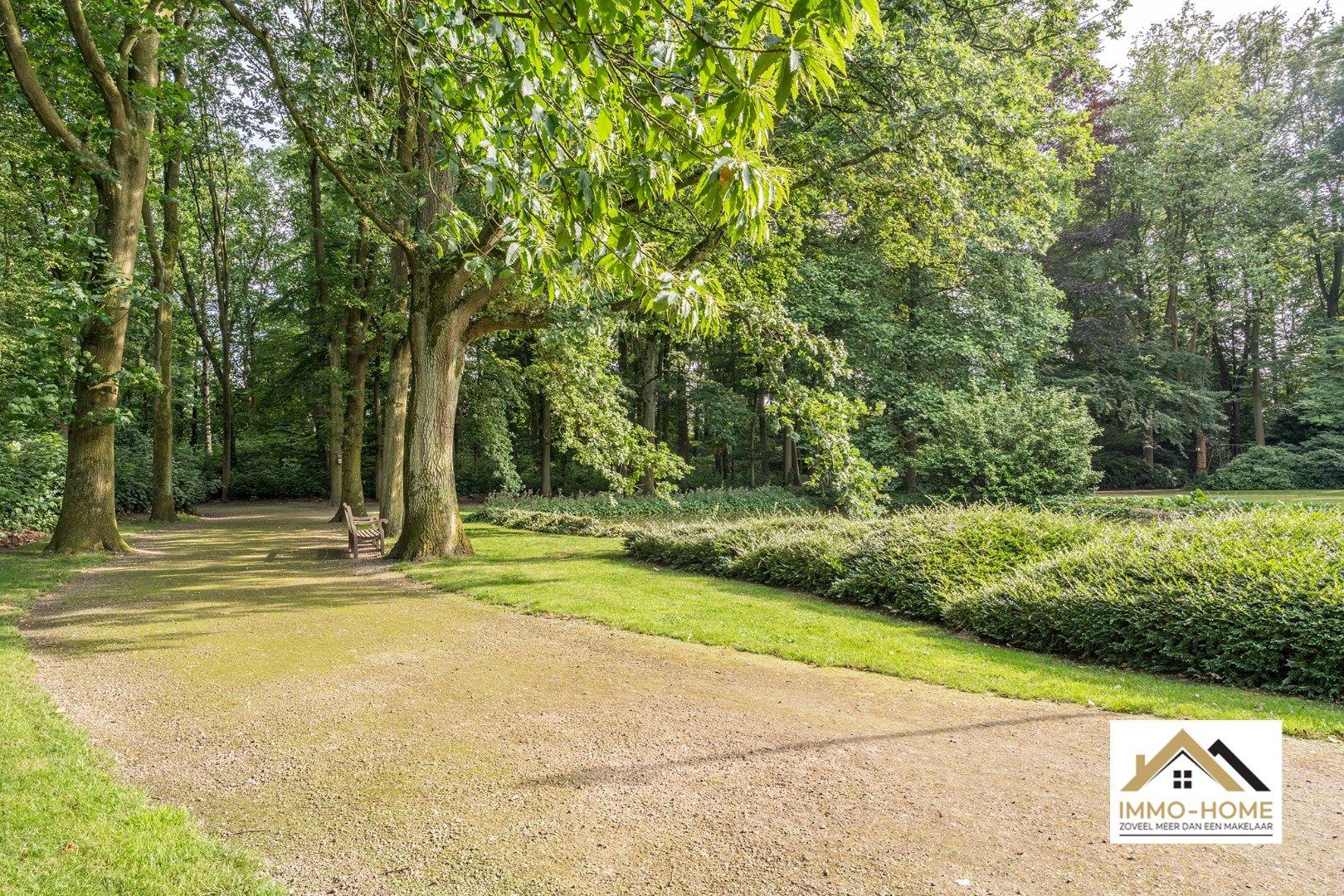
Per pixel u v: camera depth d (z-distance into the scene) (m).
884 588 8.78
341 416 22.91
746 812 3.52
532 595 9.11
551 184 2.94
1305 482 27.31
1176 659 5.99
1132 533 7.80
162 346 19.86
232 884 2.86
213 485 29.75
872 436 22.88
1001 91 12.08
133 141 12.20
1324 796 3.69
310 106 9.84
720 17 2.45
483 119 3.18
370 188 12.23
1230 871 2.99
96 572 10.59
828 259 22.77
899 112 11.52
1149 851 3.16
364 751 4.30
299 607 8.44
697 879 2.94
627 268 2.98
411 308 12.75
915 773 3.98
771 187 2.43
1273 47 31.66
